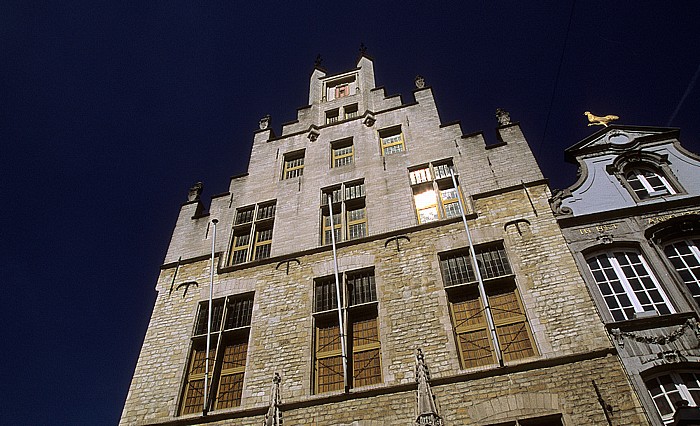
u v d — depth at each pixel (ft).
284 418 37.35
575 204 44.29
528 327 37.70
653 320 34.22
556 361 34.50
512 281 40.91
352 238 49.83
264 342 43.16
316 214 53.42
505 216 45.70
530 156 51.21
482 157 53.01
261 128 69.51
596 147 48.80
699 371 31.94
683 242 39.45
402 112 63.10
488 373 35.29
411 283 43.09
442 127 58.49
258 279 48.70
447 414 34.04
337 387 39.04
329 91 75.10
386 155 57.62
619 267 39.24
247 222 56.03
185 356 44.37
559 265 40.06
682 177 44.01
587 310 36.60
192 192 62.23
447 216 48.98
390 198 51.98
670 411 30.76
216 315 47.26
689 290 36.14
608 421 30.86
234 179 61.62
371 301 43.32
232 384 42.16
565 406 32.30
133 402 42.14
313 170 59.16
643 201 42.96
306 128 66.23
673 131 47.47
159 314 48.75
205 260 52.80
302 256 49.16
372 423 35.12
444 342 38.22
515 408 33.14
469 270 42.83
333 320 43.68
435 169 54.03
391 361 38.34
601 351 33.91
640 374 32.35
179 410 41.22
